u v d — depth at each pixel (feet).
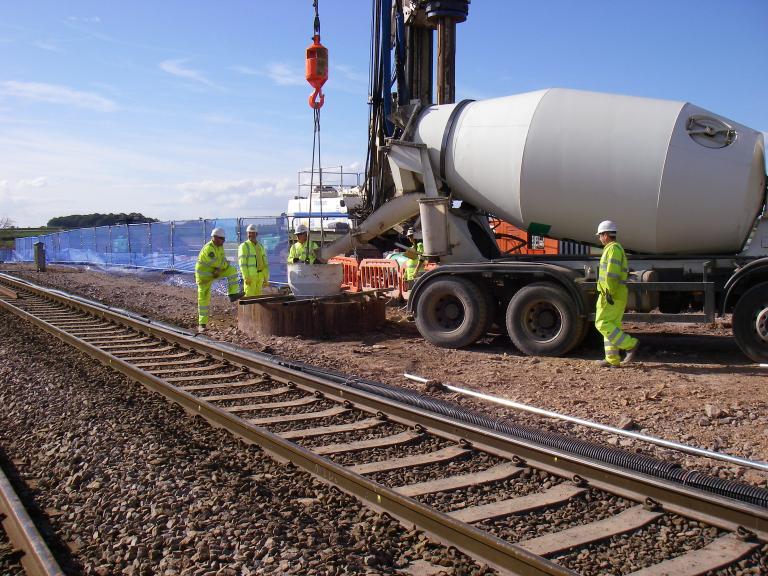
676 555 13.58
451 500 16.38
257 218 74.69
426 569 13.07
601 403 25.20
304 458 18.17
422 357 34.78
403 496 15.15
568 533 14.40
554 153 34.68
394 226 44.75
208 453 19.60
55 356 34.09
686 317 31.86
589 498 16.30
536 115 35.45
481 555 13.26
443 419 20.77
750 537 13.96
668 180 32.55
